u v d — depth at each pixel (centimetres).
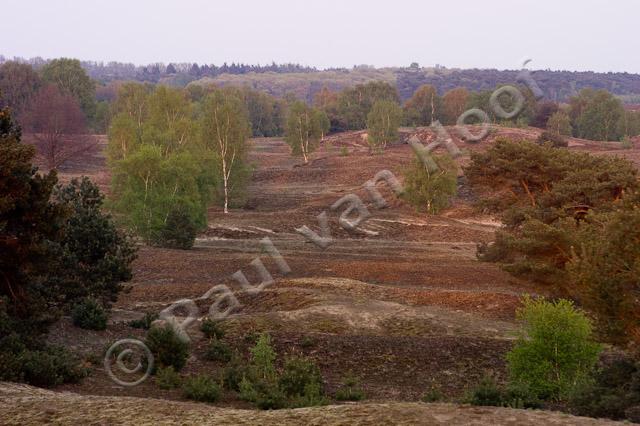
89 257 3030
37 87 13725
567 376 2180
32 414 1201
